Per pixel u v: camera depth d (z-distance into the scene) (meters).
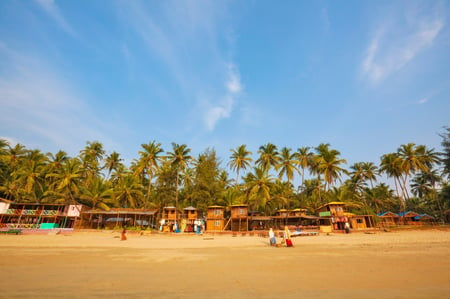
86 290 5.85
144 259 11.54
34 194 42.16
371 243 18.98
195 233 34.44
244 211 40.72
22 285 6.29
